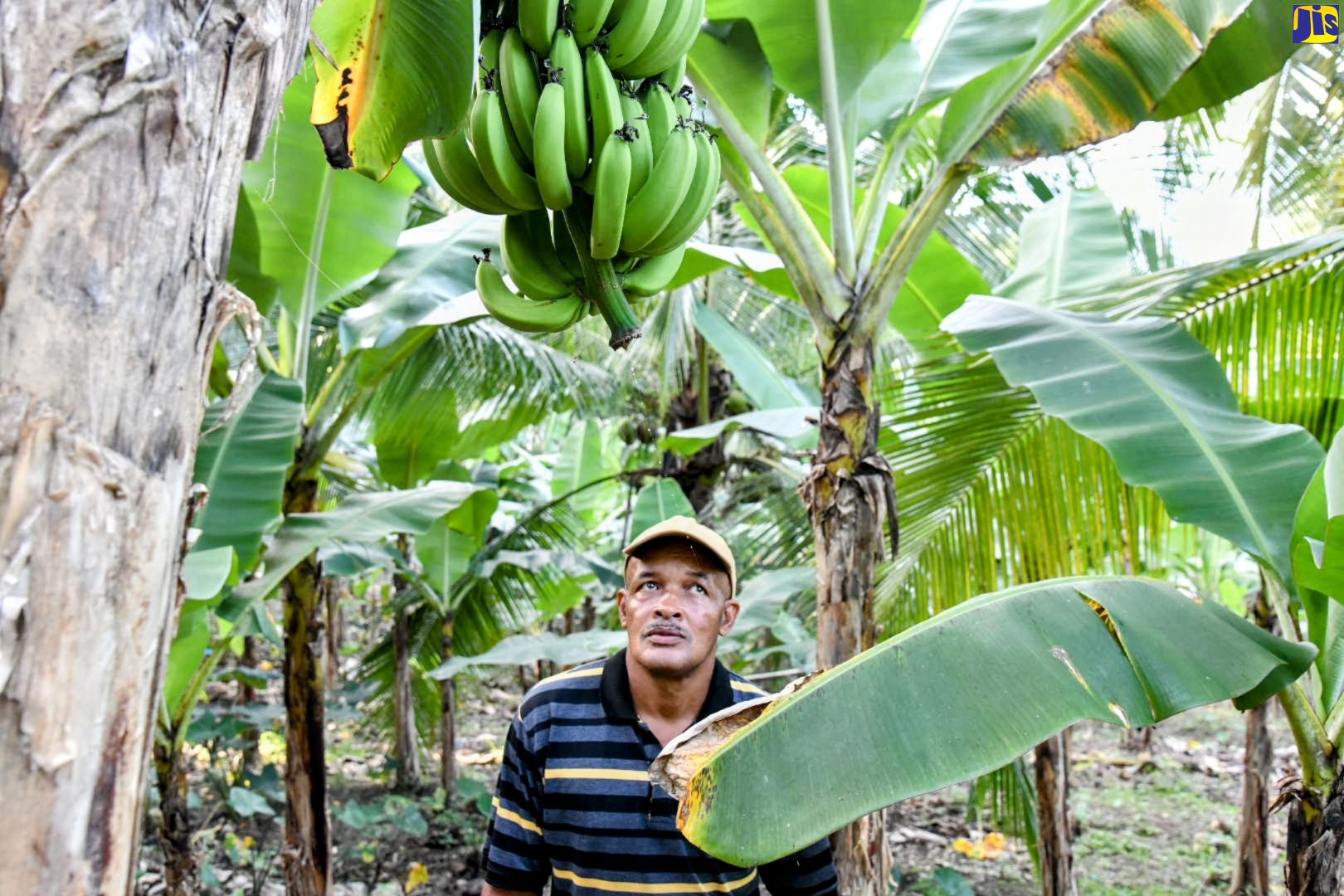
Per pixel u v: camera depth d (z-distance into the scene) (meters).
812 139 4.59
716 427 4.35
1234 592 8.86
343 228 3.53
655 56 1.64
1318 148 3.03
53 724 0.69
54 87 0.71
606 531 8.11
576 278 1.68
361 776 7.68
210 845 5.37
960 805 7.18
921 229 2.55
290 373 3.76
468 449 6.21
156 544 0.76
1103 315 2.58
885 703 1.33
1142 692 1.38
